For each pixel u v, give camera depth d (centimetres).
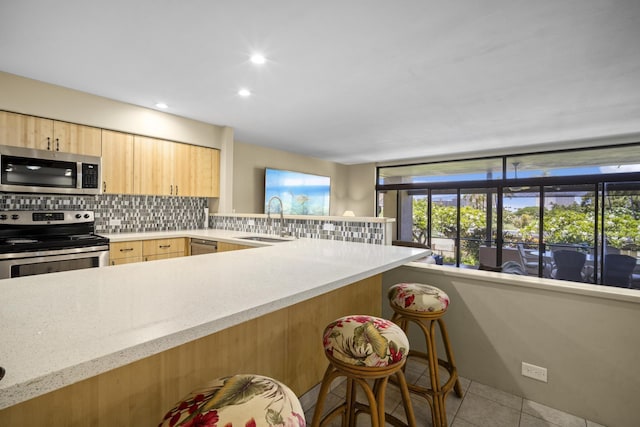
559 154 509
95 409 91
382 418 107
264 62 236
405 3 168
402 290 162
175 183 370
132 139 333
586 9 172
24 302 87
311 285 108
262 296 95
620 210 455
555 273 501
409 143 513
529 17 180
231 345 129
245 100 318
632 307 154
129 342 63
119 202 358
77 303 86
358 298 206
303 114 365
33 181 265
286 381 157
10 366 53
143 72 254
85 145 300
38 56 228
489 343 192
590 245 475
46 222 286
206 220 431
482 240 577
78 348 60
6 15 178
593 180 473
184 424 64
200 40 206
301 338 165
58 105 281
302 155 650
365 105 331
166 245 338
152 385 103
